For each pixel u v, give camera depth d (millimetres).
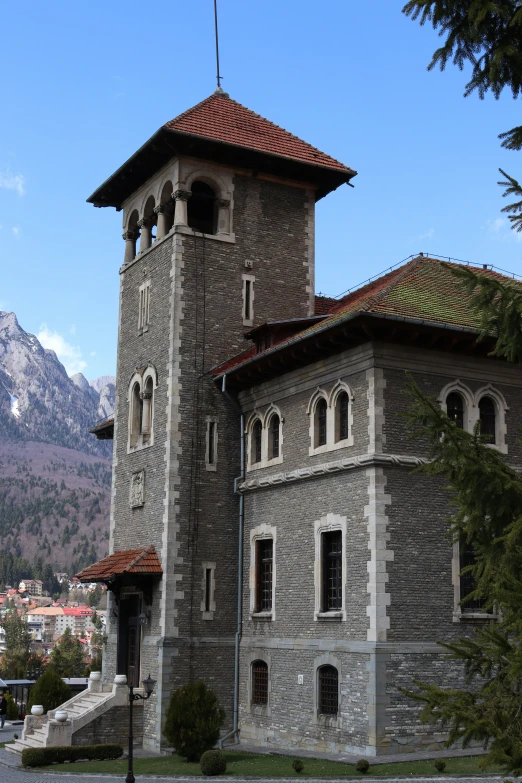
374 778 21125
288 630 28922
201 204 37688
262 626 30375
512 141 12094
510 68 12242
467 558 26328
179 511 31656
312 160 35781
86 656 151750
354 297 35062
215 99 37344
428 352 26719
